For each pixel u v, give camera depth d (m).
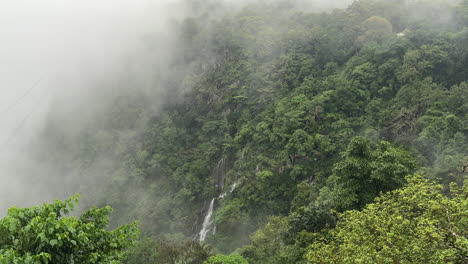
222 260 30.03
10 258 8.09
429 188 17.36
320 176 55.44
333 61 84.69
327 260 16.95
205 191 73.56
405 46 70.62
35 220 9.15
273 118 72.19
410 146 48.97
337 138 59.47
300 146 58.97
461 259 11.80
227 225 58.22
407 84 62.69
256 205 59.59
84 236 10.00
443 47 67.62
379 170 26.19
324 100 66.62
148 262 34.66
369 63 71.56
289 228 29.25
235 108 86.50
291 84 82.69
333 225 27.59
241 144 74.12
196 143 88.56
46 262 8.62
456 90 56.22
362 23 90.25
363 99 67.25
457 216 14.00
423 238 13.05
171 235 64.50
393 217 15.52
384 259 12.95
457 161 39.53
